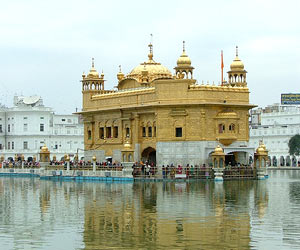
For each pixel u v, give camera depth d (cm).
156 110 7519
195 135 7325
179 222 3550
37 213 3997
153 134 7688
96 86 8894
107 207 4275
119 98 8200
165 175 6969
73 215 3881
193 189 5719
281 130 13838
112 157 8350
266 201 4597
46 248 2909
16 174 9131
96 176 7331
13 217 3819
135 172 7100
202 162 7288
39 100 13288
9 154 12725
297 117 14262
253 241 3009
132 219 3678
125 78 8506
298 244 2947
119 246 2925
